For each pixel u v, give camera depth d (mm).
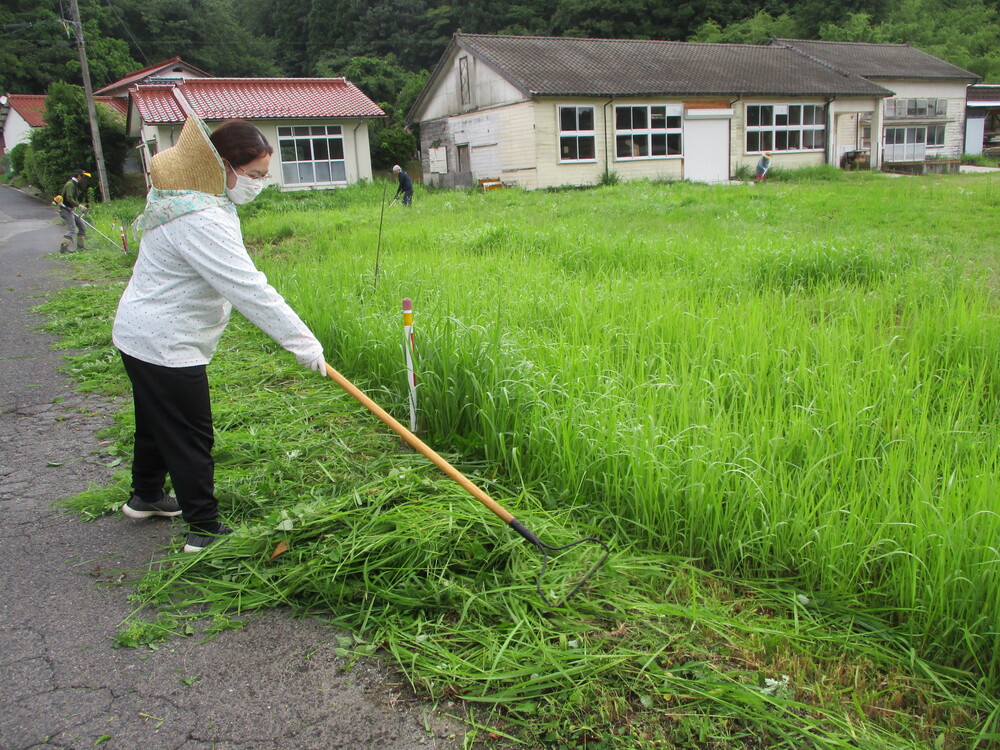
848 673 2576
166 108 25766
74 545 3441
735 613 2900
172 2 54500
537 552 3189
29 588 3105
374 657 2709
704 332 5273
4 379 6074
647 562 3178
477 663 2627
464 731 2367
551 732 2338
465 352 4547
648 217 13844
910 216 12742
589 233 10422
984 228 11195
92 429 4926
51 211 26562
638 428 3631
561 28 50812
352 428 4684
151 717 2420
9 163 41438
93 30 50250
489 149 27047
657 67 28359
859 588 2947
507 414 4172
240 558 3252
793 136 29578
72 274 11875
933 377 4590
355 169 28109
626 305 6008
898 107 32375
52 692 2521
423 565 3102
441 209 16891
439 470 4020
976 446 3562
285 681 2590
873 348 4891
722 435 3574
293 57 60906
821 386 4258
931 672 2541
